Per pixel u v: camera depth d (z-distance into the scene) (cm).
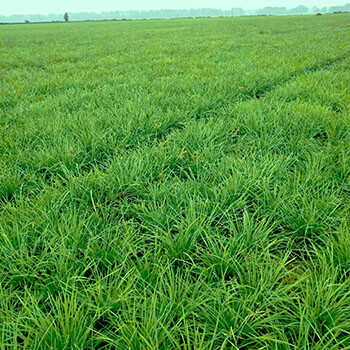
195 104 521
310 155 343
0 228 220
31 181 302
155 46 1509
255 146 373
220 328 158
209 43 1545
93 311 170
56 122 435
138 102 530
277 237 227
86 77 775
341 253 199
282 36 1806
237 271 188
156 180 318
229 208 249
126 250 214
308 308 162
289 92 577
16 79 779
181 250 213
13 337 147
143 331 150
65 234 218
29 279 191
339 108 480
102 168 334
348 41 1422
